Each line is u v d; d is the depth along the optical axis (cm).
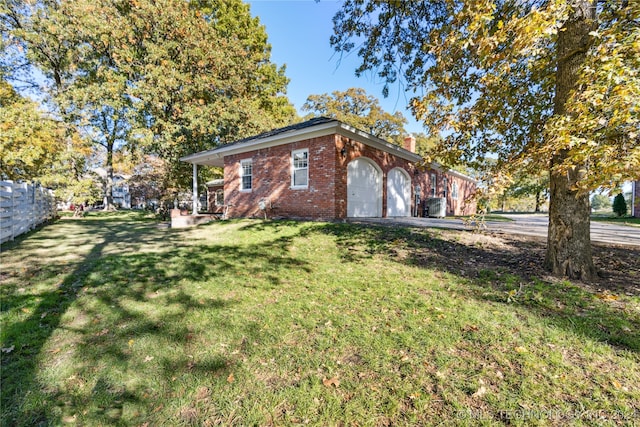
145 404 204
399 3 553
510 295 361
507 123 482
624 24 299
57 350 264
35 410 196
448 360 244
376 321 315
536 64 434
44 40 1538
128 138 1611
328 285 429
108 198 2278
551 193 442
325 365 243
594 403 195
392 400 204
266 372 237
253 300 379
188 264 536
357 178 1145
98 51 1547
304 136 1056
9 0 1475
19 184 870
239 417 192
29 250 647
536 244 605
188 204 2002
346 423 186
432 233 716
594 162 289
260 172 1241
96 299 374
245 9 2264
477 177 430
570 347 256
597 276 420
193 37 1579
